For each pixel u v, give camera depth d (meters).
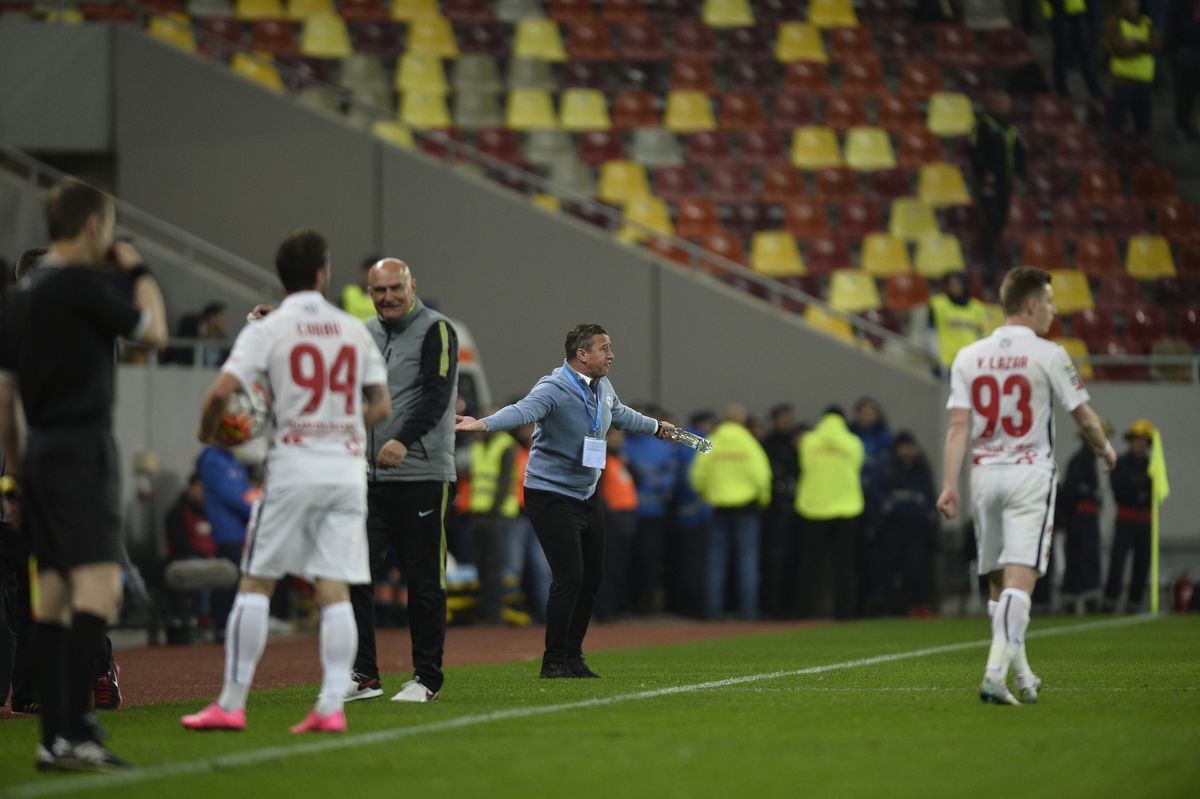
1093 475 72.50
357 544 27.16
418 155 80.38
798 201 91.88
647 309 79.81
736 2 104.50
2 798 21.17
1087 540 72.69
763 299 87.62
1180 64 103.38
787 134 96.44
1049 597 73.69
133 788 21.94
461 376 69.31
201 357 69.31
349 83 94.69
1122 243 96.06
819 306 80.00
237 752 25.30
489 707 31.89
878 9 105.62
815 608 72.19
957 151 98.38
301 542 26.88
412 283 33.97
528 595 69.25
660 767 23.73
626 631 64.06
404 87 95.56
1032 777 22.80
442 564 33.53
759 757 24.72
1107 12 109.00
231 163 80.19
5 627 33.88
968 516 76.12
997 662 31.16
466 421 34.75
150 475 65.62
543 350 79.75
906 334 86.62
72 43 80.31
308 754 25.05
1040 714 30.28
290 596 64.94
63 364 23.88
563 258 80.00
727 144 95.19
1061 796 21.23
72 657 23.61
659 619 72.25
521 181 90.94
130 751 25.52
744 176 93.31
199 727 27.56
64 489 23.72
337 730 27.53
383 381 27.56
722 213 91.56
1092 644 51.69
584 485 37.94
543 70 98.25
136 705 34.16
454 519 70.06
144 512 65.31
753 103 97.38
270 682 41.03
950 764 23.98
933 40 104.75
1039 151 99.62
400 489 33.16
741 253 89.12
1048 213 95.75
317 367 26.62
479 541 67.31
